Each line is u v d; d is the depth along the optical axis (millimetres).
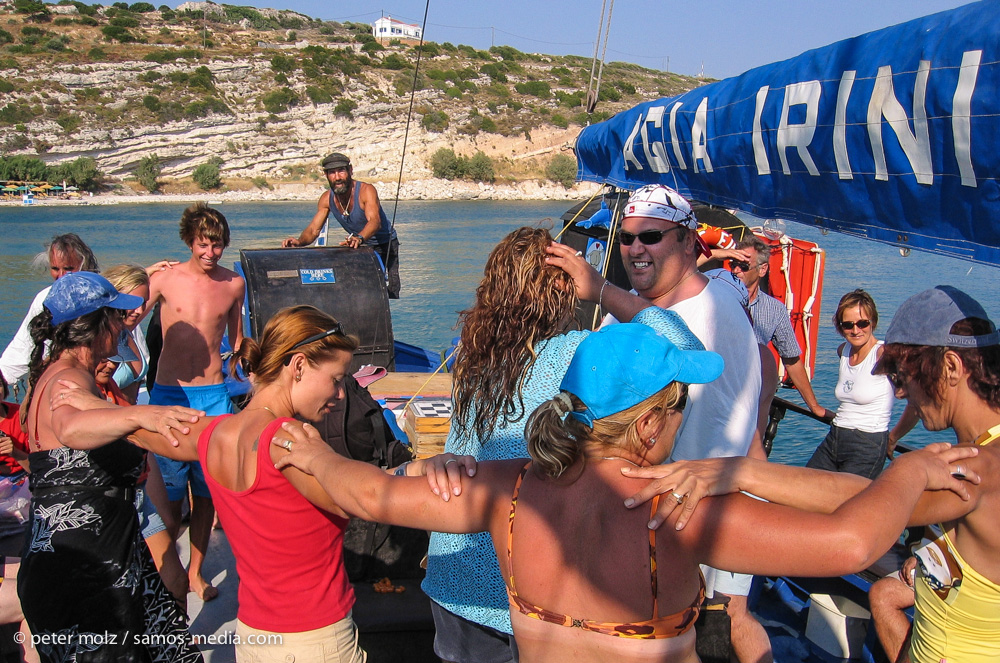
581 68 120875
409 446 4086
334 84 87312
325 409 2381
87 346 2732
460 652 2428
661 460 1685
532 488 1662
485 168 80438
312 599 2234
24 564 2549
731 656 2922
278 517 2158
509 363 2246
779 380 5508
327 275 5961
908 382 2035
